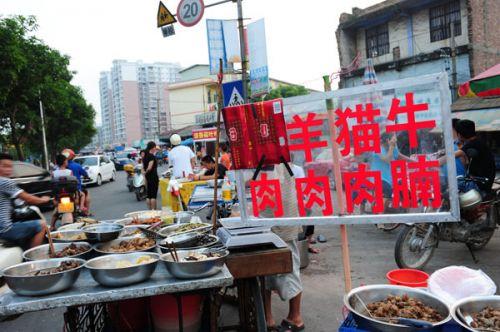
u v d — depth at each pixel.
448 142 2.30
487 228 5.03
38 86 17.28
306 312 3.86
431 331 1.83
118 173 30.41
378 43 17.77
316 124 2.58
